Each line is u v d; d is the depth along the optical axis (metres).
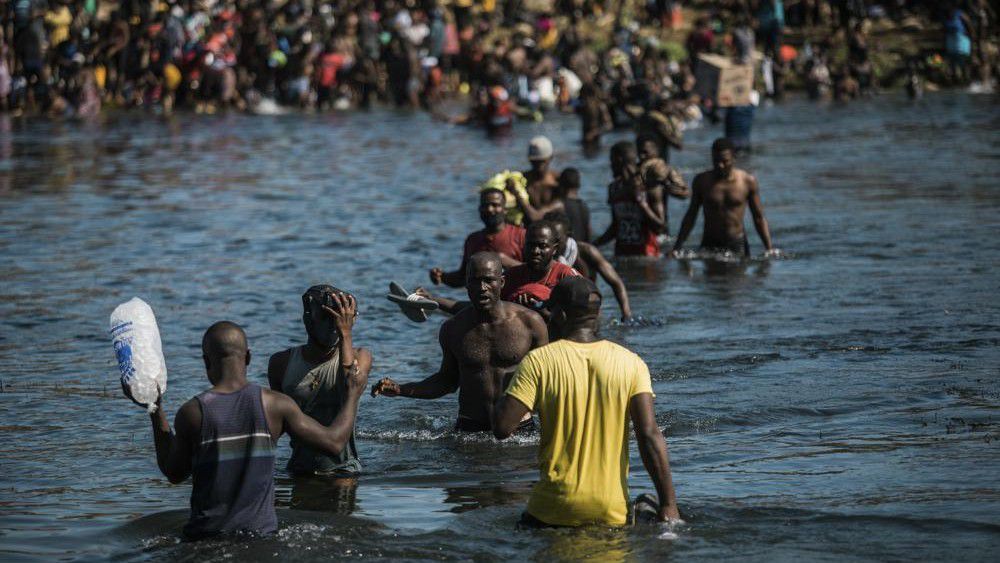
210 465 6.96
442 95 47.03
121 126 38.78
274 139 35.53
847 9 49.69
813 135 34.97
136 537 7.27
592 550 6.82
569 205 14.26
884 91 49.16
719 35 49.56
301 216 21.78
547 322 10.00
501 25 51.50
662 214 18.05
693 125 39.44
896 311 13.68
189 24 44.59
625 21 49.94
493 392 9.58
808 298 14.54
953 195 23.02
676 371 11.24
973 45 49.94
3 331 13.33
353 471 8.67
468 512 7.54
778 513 7.39
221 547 6.89
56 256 17.94
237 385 7.09
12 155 31.25
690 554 6.73
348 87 46.59
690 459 8.73
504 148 32.91
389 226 20.64
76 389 11.03
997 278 15.41
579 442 7.11
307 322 8.49
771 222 20.53
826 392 10.45
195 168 28.86
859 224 20.02
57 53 42.03
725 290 15.17
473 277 9.46
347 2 47.06
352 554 6.82
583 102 34.19
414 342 12.83
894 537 6.96
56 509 7.86
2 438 9.56
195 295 15.21
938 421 9.48
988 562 6.55
